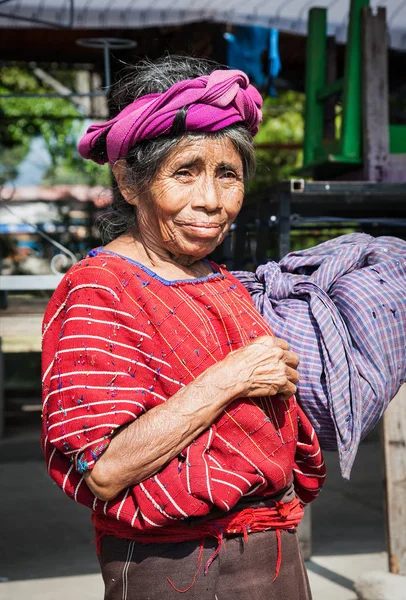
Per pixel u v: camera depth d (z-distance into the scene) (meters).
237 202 1.64
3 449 6.89
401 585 3.47
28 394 8.95
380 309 1.80
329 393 1.75
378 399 1.77
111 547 1.62
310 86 4.75
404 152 4.40
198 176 1.59
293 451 1.68
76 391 1.46
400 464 3.59
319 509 5.14
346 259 1.93
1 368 7.34
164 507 1.48
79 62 6.94
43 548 4.37
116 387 1.47
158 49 6.19
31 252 7.11
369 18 4.17
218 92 1.54
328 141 4.56
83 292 1.52
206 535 1.57
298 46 6.32
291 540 1.70
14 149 9.14
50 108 9.38
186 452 1.52
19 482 5.86
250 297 1.81
